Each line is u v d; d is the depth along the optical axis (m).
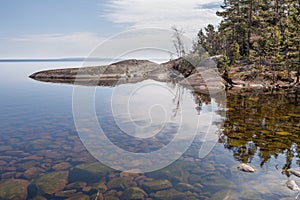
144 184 4.74
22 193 4.54
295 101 14.19
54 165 5.71
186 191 4.52
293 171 5.20
